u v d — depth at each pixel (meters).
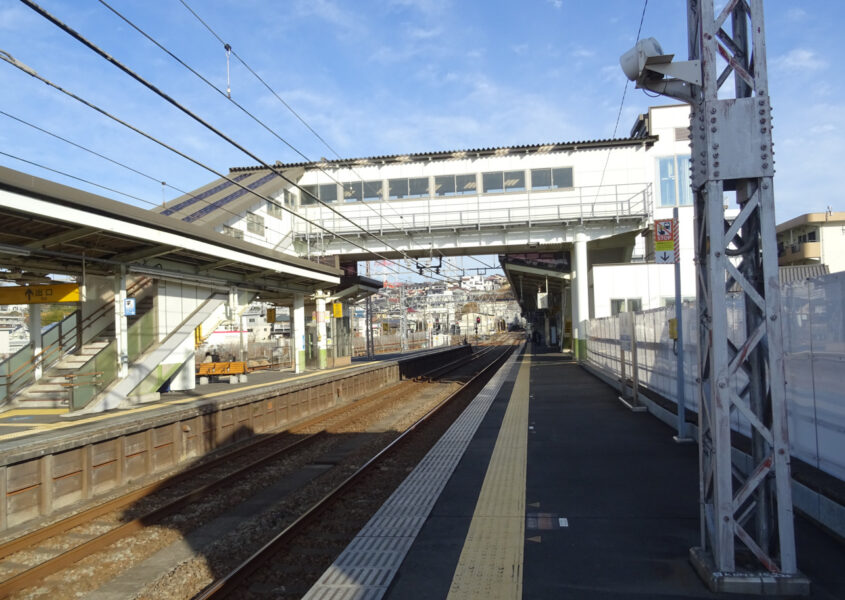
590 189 30.52
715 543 4.55
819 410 6.23
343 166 32.31
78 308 16.91
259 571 6.16
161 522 8.20
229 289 19.23
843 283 5.61
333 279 25.39
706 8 4.58
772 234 4.45
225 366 21.17
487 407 16.03
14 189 9.64
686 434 10.12
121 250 14.35
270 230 30.77
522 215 30.67
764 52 4.48
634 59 4.75
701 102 4.72
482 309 114.31
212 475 11.27
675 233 10.42
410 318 76.56
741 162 4.48
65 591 6.00
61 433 9.84
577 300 30.78
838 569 4.65
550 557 5.18
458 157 31.34
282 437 15.31
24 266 13.24
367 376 26.25
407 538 5.81
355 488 9.41
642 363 16.97
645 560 5.02
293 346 25.28
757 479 4.41
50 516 8.89
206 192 30.69
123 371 14.20
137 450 11.20
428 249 31.70
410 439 13.59
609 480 7.75
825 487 5.57
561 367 29.77
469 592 4.55
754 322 4.78
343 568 5.14
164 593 5.83
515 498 7.10
